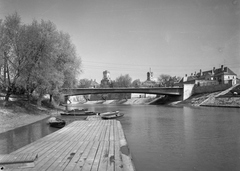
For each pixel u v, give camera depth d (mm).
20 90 34969
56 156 7816
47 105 40438
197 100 65500
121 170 6262
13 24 24422
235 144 12367
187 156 10008
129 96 126812
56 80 29656
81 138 11641
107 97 149375
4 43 23500
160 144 12570
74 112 31703
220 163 9000
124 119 27031
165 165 8766
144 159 9586
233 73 92375
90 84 133375
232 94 53781
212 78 99750
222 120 24156
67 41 35781
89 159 7402
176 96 81312
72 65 35219
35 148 9203
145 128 19062
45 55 25969
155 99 102438
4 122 19141
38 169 6352
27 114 25422
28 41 24750
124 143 10125
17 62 25109
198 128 18672
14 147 10945
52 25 30984
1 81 25047
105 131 14211
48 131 16172
